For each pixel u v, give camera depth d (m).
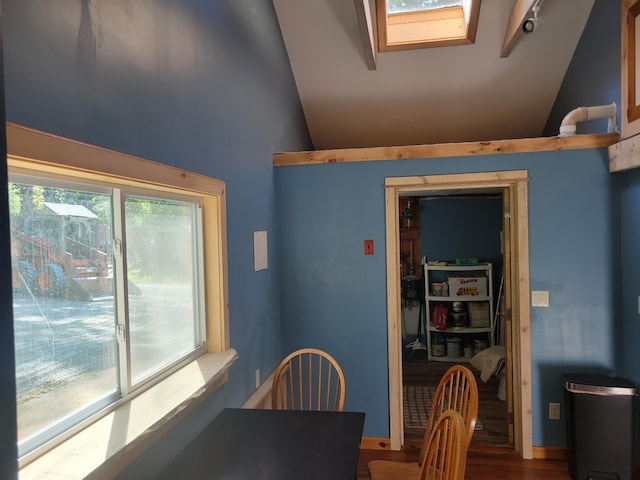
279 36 3.41
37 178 1.24
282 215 3.33
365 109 4.08
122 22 1.45
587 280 2.98
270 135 3.16
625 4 2.62
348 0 3.20
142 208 1.77
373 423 3.27
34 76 1.08
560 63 3.57
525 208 3.03
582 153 2.96
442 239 5.70
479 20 3.30
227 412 2.13
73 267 1.39
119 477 1.40
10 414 0.70
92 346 1.47
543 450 3.06
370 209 3.23
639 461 2.71
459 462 1.33
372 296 3.25
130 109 1.49
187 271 2.13
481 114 4.06
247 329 2.63
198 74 2.01
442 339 5.60
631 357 2.82
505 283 3.26
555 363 3.03
